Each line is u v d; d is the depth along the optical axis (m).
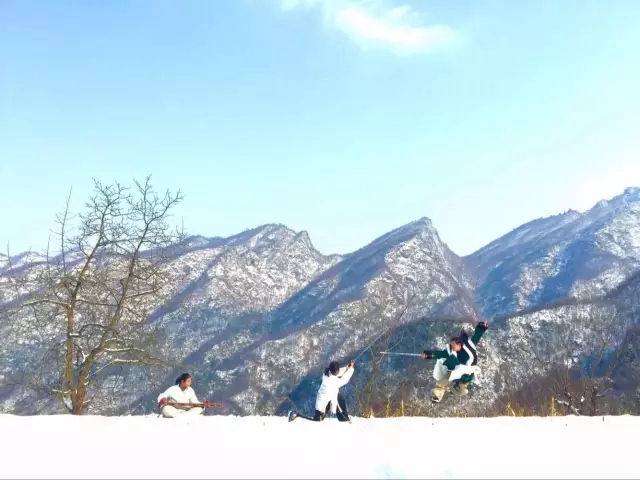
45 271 19.58
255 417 10.49
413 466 5.76
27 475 5.14
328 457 6.21
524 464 6.29
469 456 6.59
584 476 5.82
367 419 11.05
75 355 19.31
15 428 7.91
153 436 7.53
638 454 7.24
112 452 6.33
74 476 5.11
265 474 5.27
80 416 9.54
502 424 9.61
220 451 6.49
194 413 11.41
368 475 5.29
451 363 10.58
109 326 19.27
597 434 8.75
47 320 19.58
